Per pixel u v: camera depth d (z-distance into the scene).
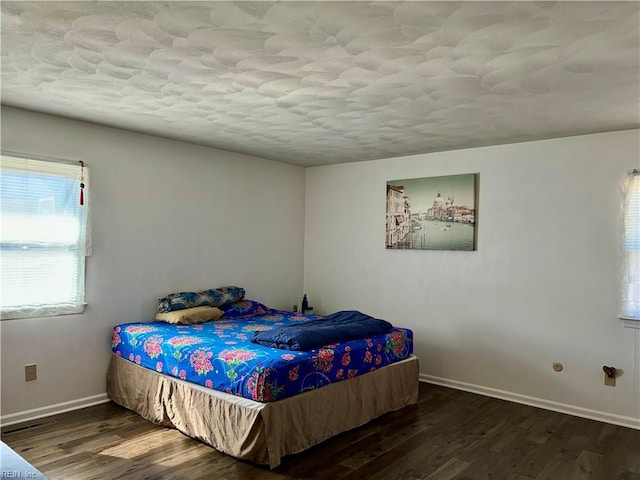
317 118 3.57
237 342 3.45
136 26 2.07
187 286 4.61
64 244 3.71
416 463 2.96
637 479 2.80
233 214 5.04
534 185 4.17
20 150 3.49
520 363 4.21
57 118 3.67
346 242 5.48
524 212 4.21
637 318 3.64
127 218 4.12
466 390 4.50
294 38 2.15
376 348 3.69
